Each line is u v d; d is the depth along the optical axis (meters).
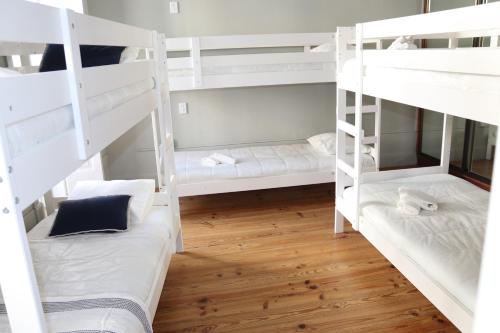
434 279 1.62
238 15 3.78
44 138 1.01
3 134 0.79
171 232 2.20
